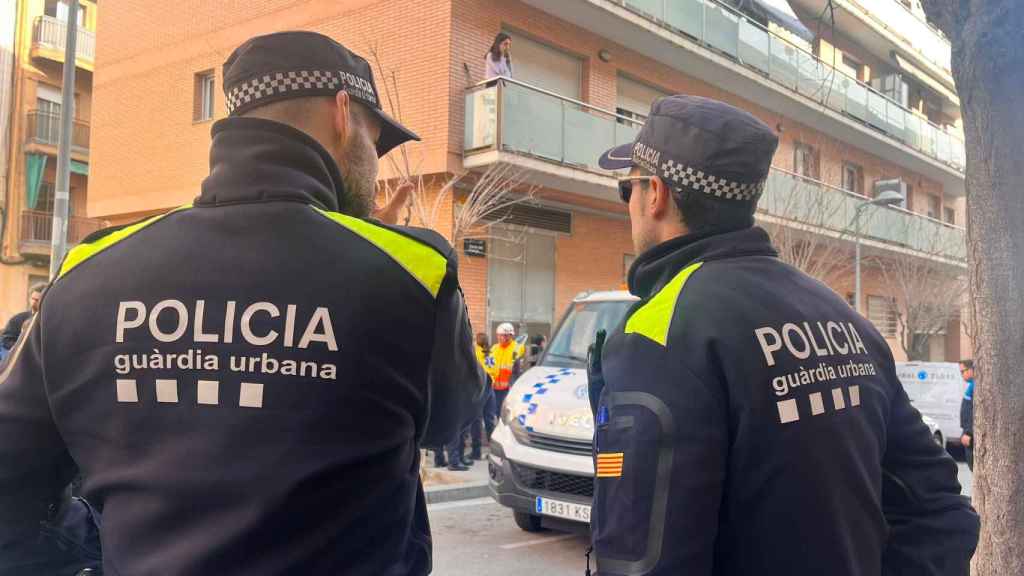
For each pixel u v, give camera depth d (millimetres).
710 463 1297
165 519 1121
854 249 19078
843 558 1347
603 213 15062
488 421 10516
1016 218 2828
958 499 1613
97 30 17750
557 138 12320
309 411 1141
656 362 1366
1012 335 2836
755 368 1341
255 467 1116
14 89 21703
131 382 1177
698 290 1428
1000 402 2863
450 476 9156
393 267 1227
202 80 15836
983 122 2863
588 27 14047
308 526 1121
